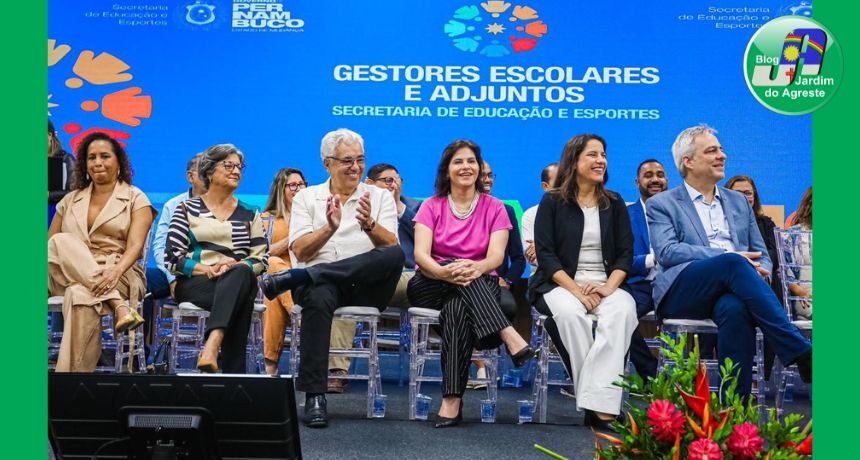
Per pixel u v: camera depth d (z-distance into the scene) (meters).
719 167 4.39
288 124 5.56
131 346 4.16
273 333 4.71
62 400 2.20
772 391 4.84
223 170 4.20
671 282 4.13
